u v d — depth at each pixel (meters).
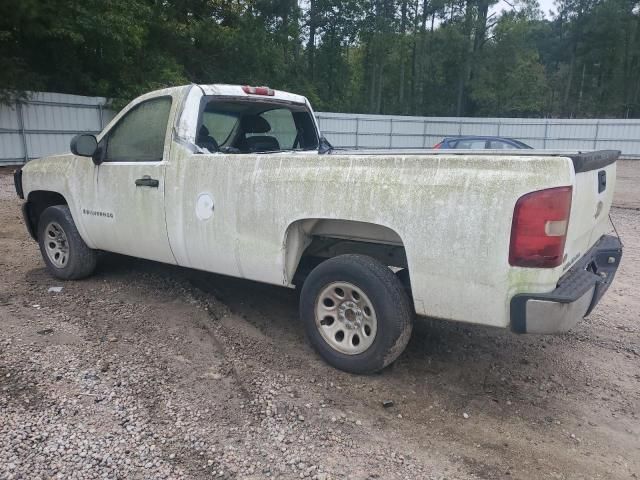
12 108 19.05
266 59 32.34
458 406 3.43
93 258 5.48
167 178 4.38
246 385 3.54
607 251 3.99
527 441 3.08
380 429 3.13
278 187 3.76
